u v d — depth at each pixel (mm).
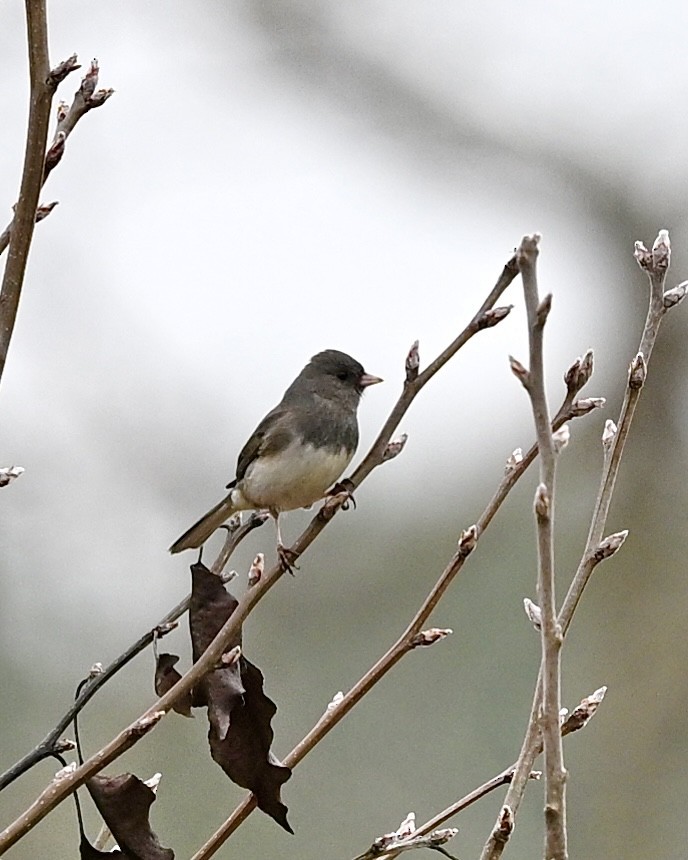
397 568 13250
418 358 5500
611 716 12195
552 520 4289
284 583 13141
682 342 14102
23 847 10258
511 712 11984
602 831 11656
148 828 5102
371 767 11617
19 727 11672
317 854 11078
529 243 4117
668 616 12625
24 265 5105
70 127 5371
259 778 5172
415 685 12164
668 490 13383
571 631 12758
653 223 15133
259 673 5227
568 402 5133
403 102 16266
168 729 11750
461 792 11438
